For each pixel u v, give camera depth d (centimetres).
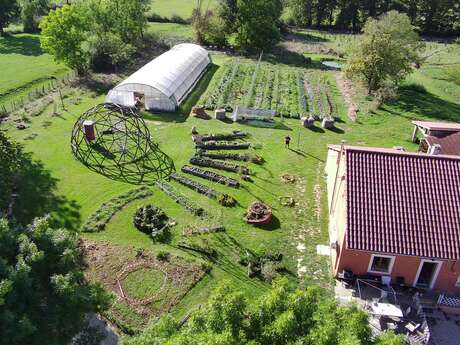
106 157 4384
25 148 4484
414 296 2820
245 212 3631
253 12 8125
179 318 2684
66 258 2133
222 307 1595
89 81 6266
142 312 2727
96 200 3738
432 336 2642
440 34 10444
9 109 5422
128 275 2986
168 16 10388
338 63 8044
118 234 3356
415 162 2988
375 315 2705
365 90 6397
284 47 8725
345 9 10819
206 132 4928
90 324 2634
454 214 2798
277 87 6469
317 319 1611
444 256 2683
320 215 3678
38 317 1939
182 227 3441
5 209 3425
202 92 6159
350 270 2930
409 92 6544
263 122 5275
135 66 7050
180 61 6288
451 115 5762
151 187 3938
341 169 3234
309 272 3072
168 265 3072
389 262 2847
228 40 9044
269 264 3067
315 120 5419
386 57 5988
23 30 9319
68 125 5016
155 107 5400
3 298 1762
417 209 2816
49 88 6084
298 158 4528
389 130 5241
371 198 2852
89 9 7106
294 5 10925
